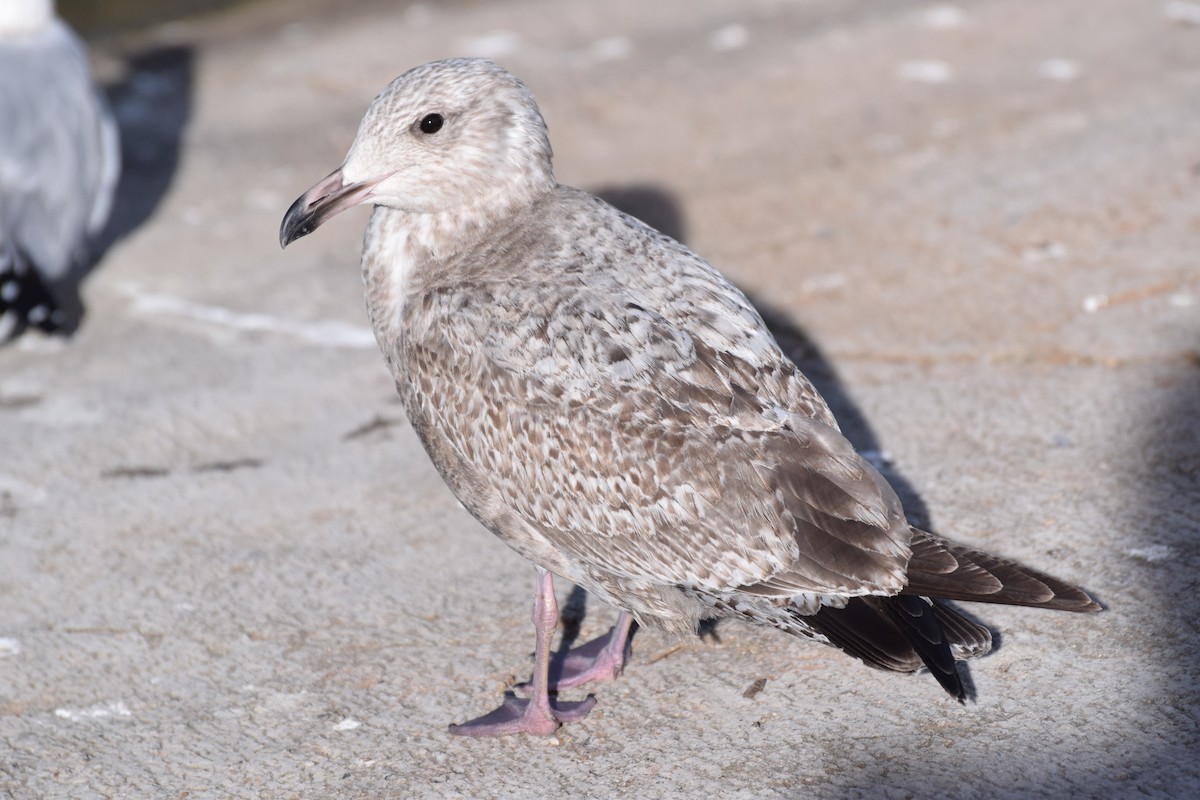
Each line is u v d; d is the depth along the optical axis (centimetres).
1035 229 1406
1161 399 1111
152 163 1809
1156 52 1856
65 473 1165
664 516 771
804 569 757
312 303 1437
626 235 841
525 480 799
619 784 780
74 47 1510
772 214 1521
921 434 1105
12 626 968
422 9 2323
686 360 777
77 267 1551
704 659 888
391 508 1086
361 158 861
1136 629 856
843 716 816
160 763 830
